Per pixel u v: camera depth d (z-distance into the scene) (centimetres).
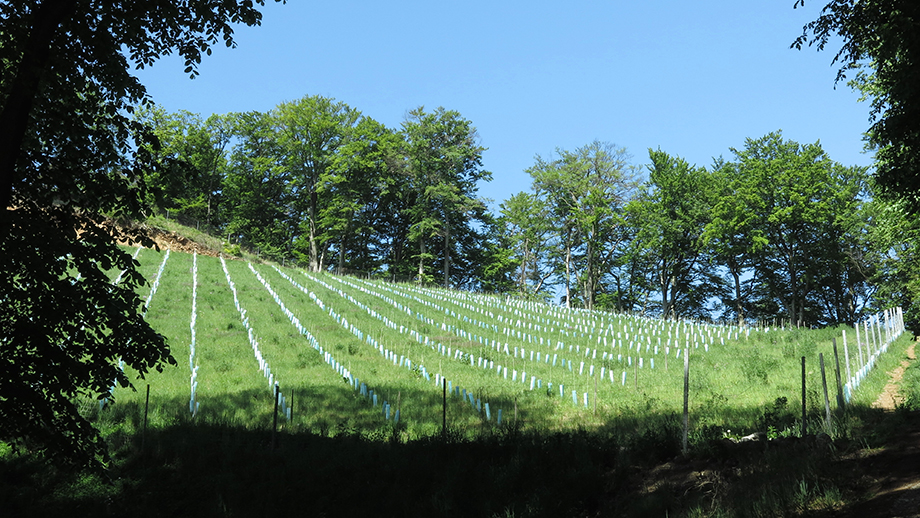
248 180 8194
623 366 3050
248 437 1722
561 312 5294
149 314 3538
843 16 1323
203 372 2677
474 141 7688
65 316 1080
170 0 1165
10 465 1332
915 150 1330
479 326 4262
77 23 1116
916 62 1236
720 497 948
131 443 1565
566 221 7100
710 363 2989
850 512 788
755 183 5128
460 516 1120
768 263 5684
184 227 6347
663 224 5906
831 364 2514
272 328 3575
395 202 8312
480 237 8325
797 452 1062
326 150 7594
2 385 1055
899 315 3541
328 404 2270
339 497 1251
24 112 1030
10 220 972
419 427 1956
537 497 1094
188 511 1220
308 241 8094
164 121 7612
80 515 1188
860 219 4856
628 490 1126
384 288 5800
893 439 1045
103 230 1136
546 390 2545
